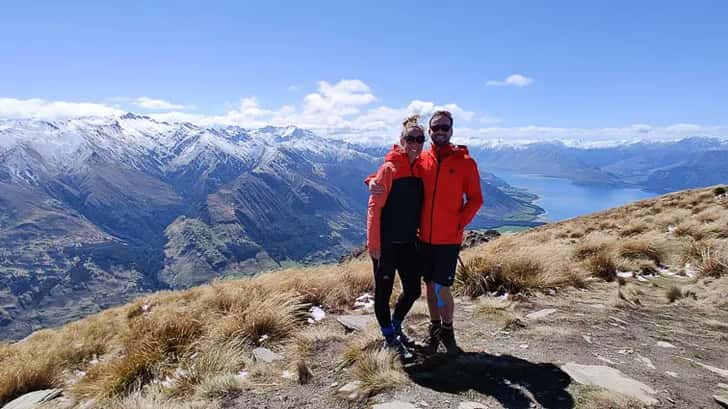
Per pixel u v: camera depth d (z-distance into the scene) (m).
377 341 5.32
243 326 6.49
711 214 13.67
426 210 4.88
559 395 3.91
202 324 7.00
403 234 4.86
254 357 5.71
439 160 4.83
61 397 6.07
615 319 6.25
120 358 6.44
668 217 14.66
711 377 4.35
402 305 5.17
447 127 4.81
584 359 4.76
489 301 7.27
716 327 5.91
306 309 7.79
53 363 7.28
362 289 8.88
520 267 8.32
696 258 9.34
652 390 4.00
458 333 5.76
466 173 4.79
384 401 4.04
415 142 4.72
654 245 10.23
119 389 5.45
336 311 7.72
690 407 3.71
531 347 5.16
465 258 9.93
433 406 3.85
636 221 14.61
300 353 5.56
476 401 3.89
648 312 6.63
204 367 5.36
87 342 8.78
